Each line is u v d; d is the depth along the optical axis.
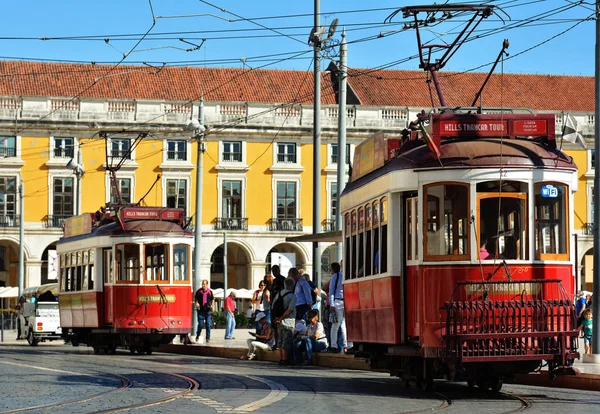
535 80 66.00
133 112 60.88
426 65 16.12
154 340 25.14
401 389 14.02
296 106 63.06
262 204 63.00
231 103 62.16
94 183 60.72
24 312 37.41
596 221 17.81
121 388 13.99
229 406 11.62
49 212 60.59
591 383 14.35
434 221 12.87
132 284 24.97
